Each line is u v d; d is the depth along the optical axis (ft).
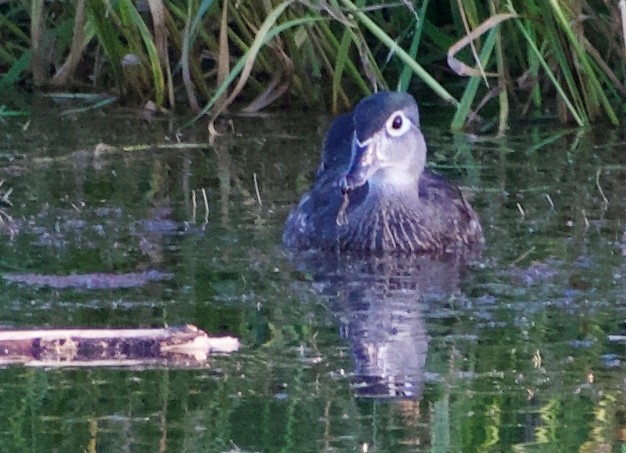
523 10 53.88
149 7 56.59
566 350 32.14
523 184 47.39
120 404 28.68
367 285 37.37
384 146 40.47
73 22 58.75
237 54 58.75
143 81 57.77
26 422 27.71
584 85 55.42
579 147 52.29
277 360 31.40
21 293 35.86
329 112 57.52
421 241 40.75
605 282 37.37
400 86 53.16
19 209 43.91
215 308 34.96
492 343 32.63
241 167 49.49
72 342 31.55
